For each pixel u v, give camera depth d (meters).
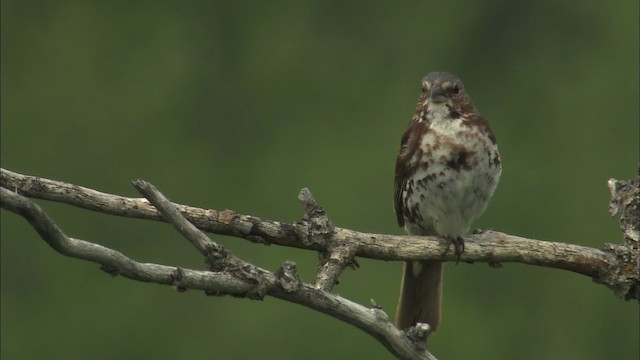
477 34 17.38
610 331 15.34
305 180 16.05
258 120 16.69
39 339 15.17
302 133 16.52
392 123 16.53
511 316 15.46
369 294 14.25
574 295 15.44
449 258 7.51
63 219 14.74
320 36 17.12
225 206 15.98
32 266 15.31
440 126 8.25
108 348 15.10
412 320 8.27
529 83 17.17
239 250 14.73
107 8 17.06
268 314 14.74
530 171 16.38
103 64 16.73
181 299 15.04
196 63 16.84
